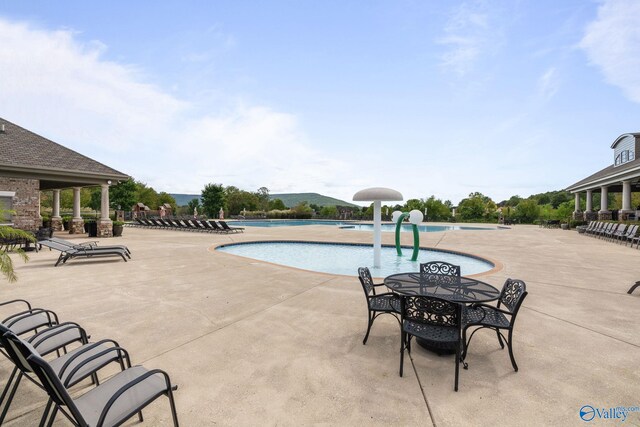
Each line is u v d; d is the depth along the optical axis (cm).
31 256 1009
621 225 1518
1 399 244
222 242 1437
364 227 2975
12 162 1324
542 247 1309
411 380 302
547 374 315
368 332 381
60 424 239
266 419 246
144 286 641
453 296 357
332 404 265
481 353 360
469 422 244
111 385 227
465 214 4016
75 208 1867
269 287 638
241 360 340
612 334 414
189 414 252
